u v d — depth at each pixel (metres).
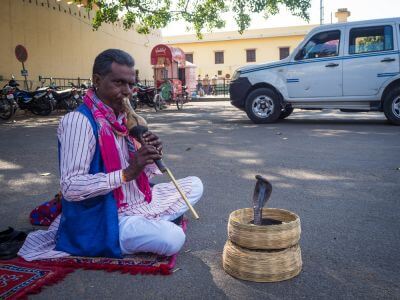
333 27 9.18
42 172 5.36
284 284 2.40
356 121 10.10
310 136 7.75
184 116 13.02
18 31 14.93
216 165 5.52
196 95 27.17
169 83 17.48
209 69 35.41
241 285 2.39
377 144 6.72
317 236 3.09
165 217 2.93
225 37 34.56
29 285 2.36
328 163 5.46
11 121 12.29
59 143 2.55
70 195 2.46
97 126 2.53
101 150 2.51
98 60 2.49
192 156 6.15
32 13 15.58
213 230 3.25
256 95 9.90
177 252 2.74
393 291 2.31
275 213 2.70
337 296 2.27
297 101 9.55
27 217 3.64
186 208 3.06
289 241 2.42
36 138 8.45
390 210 3.62
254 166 5.41
